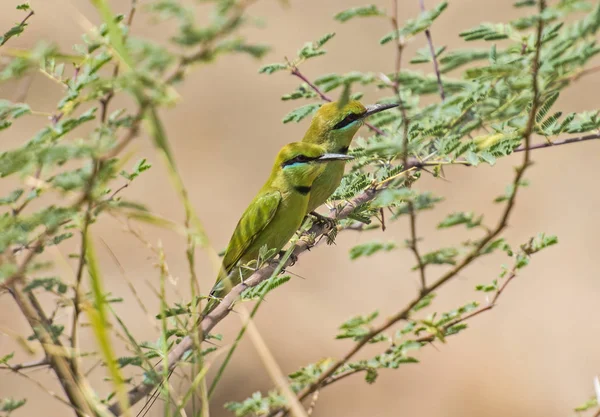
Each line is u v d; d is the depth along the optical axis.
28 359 17.48
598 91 24.42
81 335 15.55
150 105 5.12
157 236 21.52
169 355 6.69
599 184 22.77
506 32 8.03
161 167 23.47
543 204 22.52
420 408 19.00
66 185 5.40
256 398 6.62
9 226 5.39
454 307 20.47
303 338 20.31
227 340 19.44
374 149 6.75
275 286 7.04
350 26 27.12
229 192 23.95
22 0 25.03
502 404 19.05
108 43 6.12
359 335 6.98
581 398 19.02
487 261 21.09
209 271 20.94
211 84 26.11
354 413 18.92
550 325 20.12
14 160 5.29
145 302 19.64
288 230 11.75
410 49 25.66
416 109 9.16
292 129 25.53
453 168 23.08
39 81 22.84
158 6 4.71
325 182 12.25
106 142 5.29
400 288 21.23
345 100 6.41
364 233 21.89
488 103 7.71
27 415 16.38
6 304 18.42
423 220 22.02
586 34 6.91
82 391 6.10
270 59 26.17
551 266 21.28
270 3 27.70
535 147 8.06
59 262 5.84
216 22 4.73
